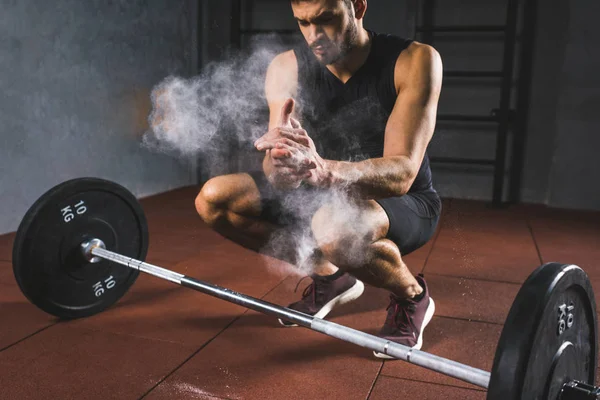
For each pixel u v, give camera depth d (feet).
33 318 4.91
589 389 2.75
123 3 10.38
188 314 5.11
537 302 2.45
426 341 4.61
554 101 11.97
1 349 4.25
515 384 2.36
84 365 4.03
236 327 4.83
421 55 3.90
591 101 11.51
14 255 4.41
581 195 11.80
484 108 12.37
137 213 5.20
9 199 8.18
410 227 4.16
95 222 4.84
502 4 11.99
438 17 12.40
